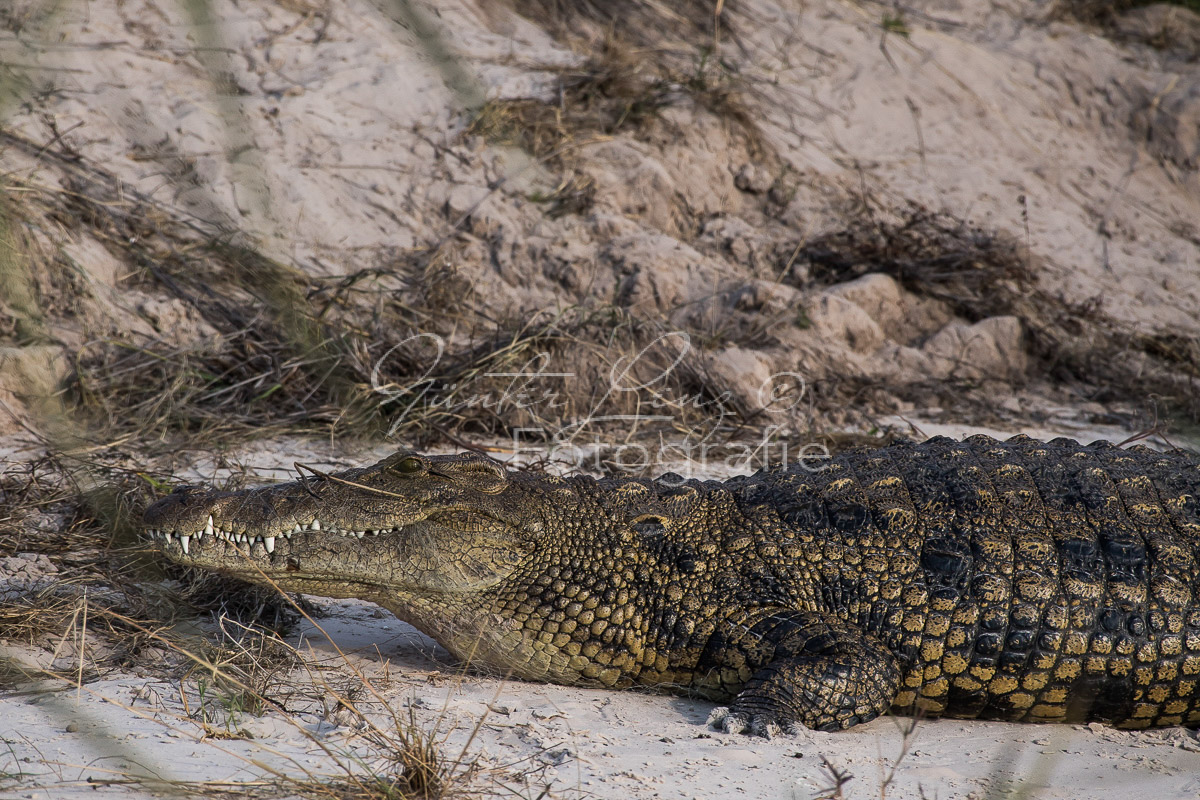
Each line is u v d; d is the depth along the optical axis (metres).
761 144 43.41
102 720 12.74
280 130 36.75
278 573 15.55
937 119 49.56
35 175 31.28
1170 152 52.94
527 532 15.77
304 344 15.60
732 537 16.38
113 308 29.78
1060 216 47.66
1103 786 13.09
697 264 37.00
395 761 11.90
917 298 40.09
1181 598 16.03
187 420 26.81
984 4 57.84
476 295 34.44
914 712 15.87
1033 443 18.83
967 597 15.74
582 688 16.14
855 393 34.75
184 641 15.44
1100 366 39.69
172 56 37.53
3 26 35.38
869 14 53.91
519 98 40.12
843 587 15.95
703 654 15.77
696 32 48.28
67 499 20.94
